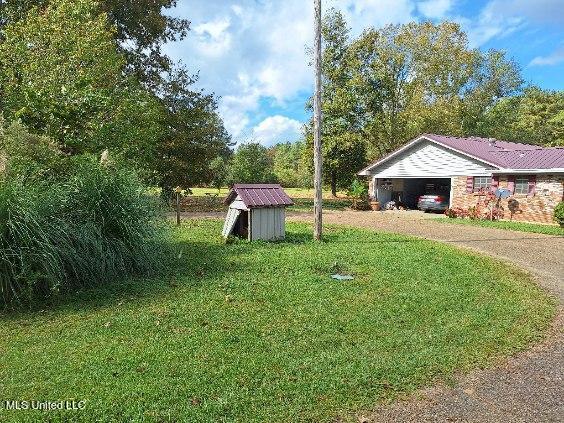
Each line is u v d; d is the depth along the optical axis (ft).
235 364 12.87
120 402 10.61
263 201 35.53
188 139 73.36
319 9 35.86
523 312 18.66
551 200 55.36
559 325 17.34
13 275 17.66
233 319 16.89
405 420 10.44
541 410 11.05
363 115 102.83
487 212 62.13
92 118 37.06
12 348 13.80
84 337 14.79
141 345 14.15
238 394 11.19
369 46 100.89
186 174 73.72
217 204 81.41
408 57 107.86
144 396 10.91
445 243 37.99
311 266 26.30
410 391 11.73
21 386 11.32
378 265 26.99
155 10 72.84
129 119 47.75
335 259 28.43
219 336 15.05
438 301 19.79
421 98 107.55
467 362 13.56
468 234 45.32
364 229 47.19
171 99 74.33
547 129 144.15
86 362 12.76
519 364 13.62
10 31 39.93
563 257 32.24
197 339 14.76
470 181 65.92
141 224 23.44
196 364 12.78
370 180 84.12
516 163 60.44
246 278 23.07
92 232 20.85
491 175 62.44
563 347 15.08
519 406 11.20
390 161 79.71
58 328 15.61
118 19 69.56
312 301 19.34
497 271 26.45
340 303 19.19
